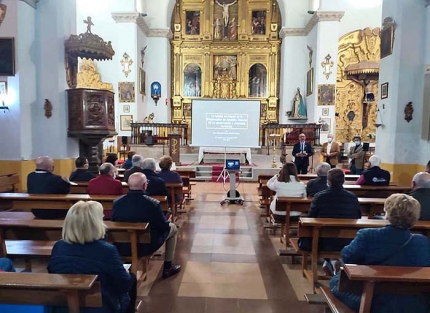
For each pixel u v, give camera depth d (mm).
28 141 7387
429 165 4914
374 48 14203
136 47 13891
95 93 7820
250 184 10617
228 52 16922
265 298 3287
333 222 3225
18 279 1741
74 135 7883
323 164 4816
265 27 16844
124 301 2342
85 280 1740
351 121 14562
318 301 3186
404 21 7078
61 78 7734
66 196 4230
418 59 7102
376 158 5566
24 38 7191
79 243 1982
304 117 15258
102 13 13898
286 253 4301
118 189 4570
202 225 5891
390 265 2059
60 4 7602
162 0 15633
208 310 3051
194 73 17078
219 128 8742
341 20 14289
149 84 15883
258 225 5918
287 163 4859
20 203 4230
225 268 4008
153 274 3820
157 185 4746
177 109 16922
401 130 7250
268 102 16781
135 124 13648
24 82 7215
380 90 7914
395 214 2117
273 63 16656
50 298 1795
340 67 14398
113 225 3074
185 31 16984
